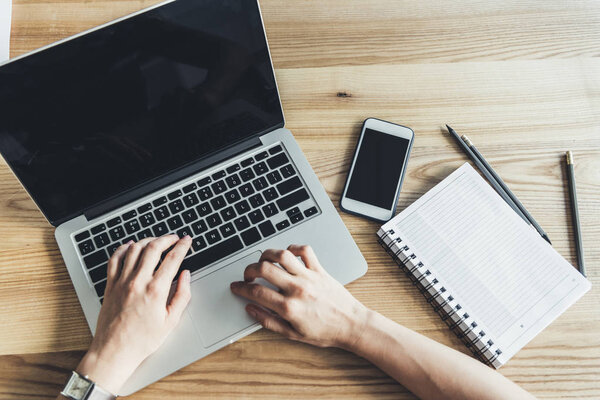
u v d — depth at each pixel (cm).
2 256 65
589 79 79
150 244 61
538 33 82
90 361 55
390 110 77
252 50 61
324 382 60
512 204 70
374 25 82
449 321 63
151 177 68
